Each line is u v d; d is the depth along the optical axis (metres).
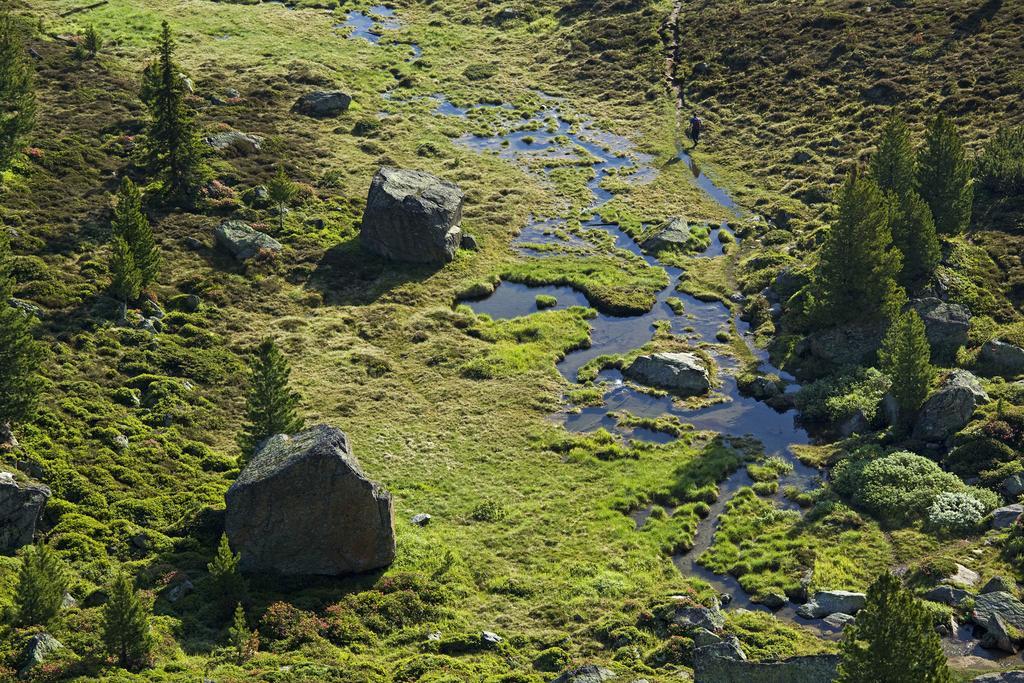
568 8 128.12
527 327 71.38
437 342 69.19
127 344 64.19
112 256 68.38
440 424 60.88
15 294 65.75
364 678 38.19
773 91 102.69
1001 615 40.91
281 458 45.84
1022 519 46.88
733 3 120.75
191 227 79.62
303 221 83.25
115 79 100.62
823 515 51.09
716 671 35.50
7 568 42.75
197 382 62.69
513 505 53.19
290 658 39.56
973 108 90.38
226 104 100.19
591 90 110.44
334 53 116.56
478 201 89.19
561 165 96.19
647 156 97.56
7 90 80.88
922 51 100.56
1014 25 100.38
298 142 95.94
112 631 37.81
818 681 34.44
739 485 55.12
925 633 33.25
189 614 42.19
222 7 127.44
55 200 78.62
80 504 49.16
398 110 105.00
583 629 42.69
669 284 77.50
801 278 73.00
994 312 66.06
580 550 49.22
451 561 47.28
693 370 64.69
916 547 47.28
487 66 116.00
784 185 89.44
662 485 54.88
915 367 55.78
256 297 73.12
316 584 45.16
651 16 121.62
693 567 48.53
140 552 46.81
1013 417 53.78
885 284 63.94
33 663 36.75
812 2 116.25
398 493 53.69
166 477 52.78
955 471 52.31
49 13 118.62
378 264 78.56
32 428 53.41
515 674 38.94
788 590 45.41
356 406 62.12
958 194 71.62
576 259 81.00
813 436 59.03
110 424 56.28
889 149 72.25
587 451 58.38
